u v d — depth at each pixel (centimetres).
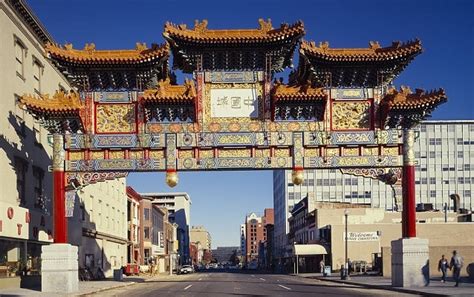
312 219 8875
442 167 14400
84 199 5634
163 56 3291
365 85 3447
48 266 3203
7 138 3606
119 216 7606
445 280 3975
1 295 2938
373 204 14375
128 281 4944
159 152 3384
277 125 3381
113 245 7262
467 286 3334
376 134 3388
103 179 3366
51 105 3300
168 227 12775
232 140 3362
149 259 9556
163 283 4853
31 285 3866
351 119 3422
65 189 3350
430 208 10100
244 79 3397
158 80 3578
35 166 4144
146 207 9750
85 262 5741
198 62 3372
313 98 3297
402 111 3341
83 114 3375
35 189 4203
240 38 3262
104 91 3400
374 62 3341
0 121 3506
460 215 8756
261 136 3366
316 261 8412
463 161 14388
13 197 3684
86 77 3369
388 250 5469
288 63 3581
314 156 3388
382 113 3391
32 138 4122
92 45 3353
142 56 3275
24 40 3988
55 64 3331
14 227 3569
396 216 8394
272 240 16800
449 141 14450
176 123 3378
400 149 3400
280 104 3334
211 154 3375
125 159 3369
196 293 3275
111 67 3322
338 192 14438
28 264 4028
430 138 14462
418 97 3338
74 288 3250
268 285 4281
